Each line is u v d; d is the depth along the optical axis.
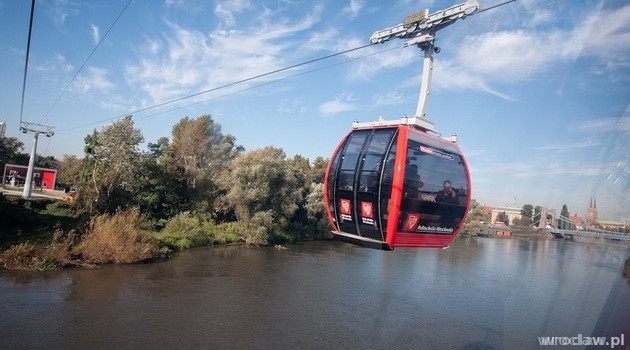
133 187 36.78
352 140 10.93
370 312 21.45
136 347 15.15
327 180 11.20
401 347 17.09
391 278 29.66
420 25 9.80
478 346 17.20
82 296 19.84
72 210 32.88
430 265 36.31
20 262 23.09
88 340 15.27
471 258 40.97
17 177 65.00
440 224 10.70
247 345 16.27
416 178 9.72
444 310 22.19
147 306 19.45
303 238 48.38
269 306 21.20
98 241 26.12
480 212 58.94
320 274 29.31
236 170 42.19
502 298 23.97
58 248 24.92
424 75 9.98
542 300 21.92
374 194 9.65
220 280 25.30
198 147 46.72
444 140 10.89
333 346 16.83
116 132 35.66
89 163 39.84
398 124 10.03
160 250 30.56
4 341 14.49
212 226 41.59
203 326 17.75
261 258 33.94
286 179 44.56
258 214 41.50
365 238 10.20
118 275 24.25
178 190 43.44
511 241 54.06
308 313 20.64
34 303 18.22
